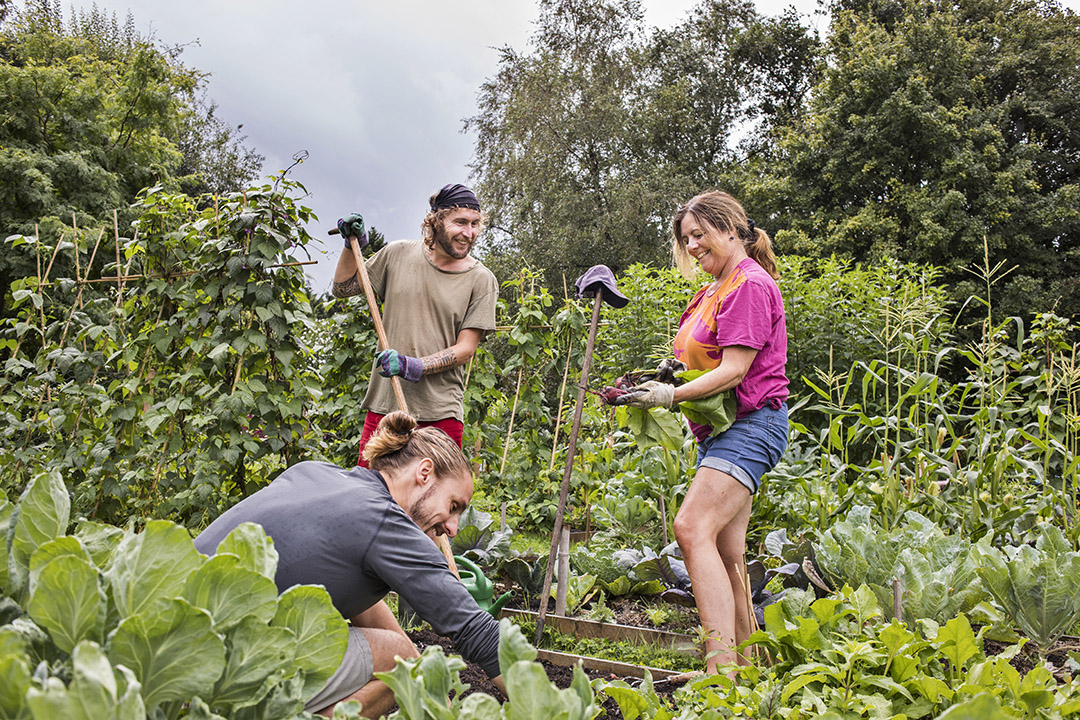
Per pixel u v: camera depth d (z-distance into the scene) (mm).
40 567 995
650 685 2160
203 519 4000
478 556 3678
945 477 4723
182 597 1019
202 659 964
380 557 1819
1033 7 21125
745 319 2717
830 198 19891
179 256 4348
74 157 16406
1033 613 2666
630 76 21359
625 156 21844
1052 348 5371
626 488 5539
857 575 3031
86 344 4633
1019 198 17469
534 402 5879
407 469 2031
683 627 3453
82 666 779
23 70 16719
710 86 23828
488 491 6262
